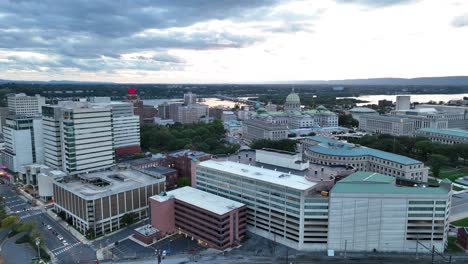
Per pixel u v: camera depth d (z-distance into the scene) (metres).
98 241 184.62
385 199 165.38
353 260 160.38
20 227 184.88
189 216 185.62
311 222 169.88
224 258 163.38
